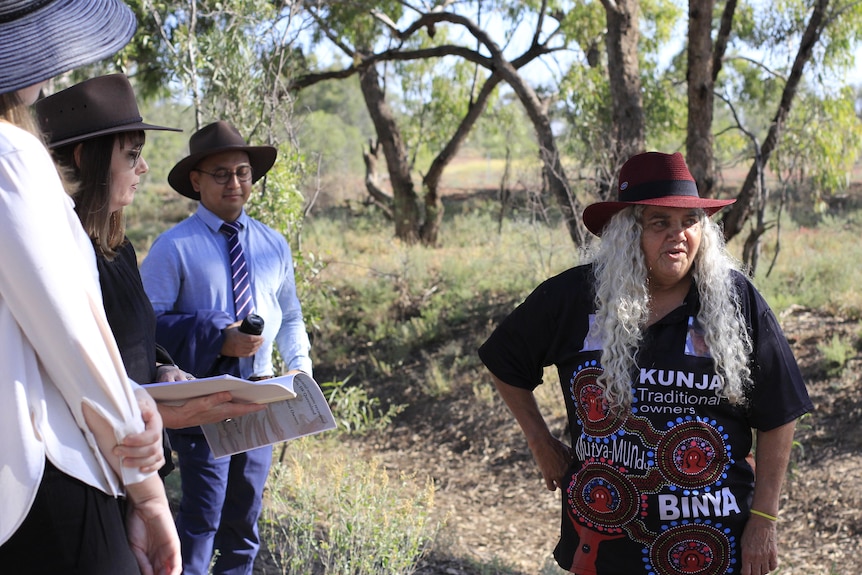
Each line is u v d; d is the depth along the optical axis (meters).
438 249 16.95
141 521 1.90
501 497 7.83
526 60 16.22
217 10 7.10
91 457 1.75
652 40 15.71
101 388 1.72
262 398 2.34
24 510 1.64
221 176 3.89
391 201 18.80
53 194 1.67
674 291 2.89
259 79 7.05
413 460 8.92
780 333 2.86
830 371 8.52
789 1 12.58
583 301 2.94
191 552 3.69
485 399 9.75
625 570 2.81
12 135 1.64
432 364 11.00
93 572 1.73
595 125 13.30
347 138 41.81
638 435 2.79
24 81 1.64
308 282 7.20
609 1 10.16
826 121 12.66
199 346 3.59
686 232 2.80
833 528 6.41
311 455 6.70
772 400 2.83
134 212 26.44
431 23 13.03
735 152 19.28
